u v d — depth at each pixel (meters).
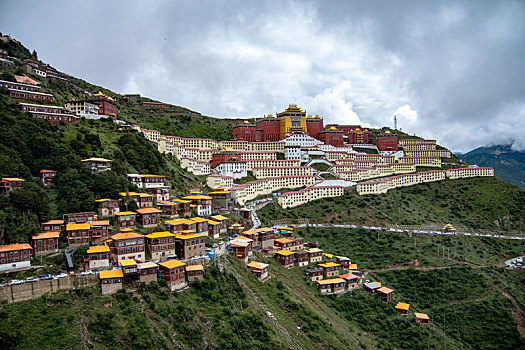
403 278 161.50
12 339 78.88
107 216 131.00
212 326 97.25
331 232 197.12
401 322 135.50
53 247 107.94
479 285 159.12
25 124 148.75
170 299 100.62
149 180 165.00
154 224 135.50
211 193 189.00
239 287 115.50
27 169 130.12
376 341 125.00
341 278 149.25
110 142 182.88
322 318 121.81
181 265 107.38
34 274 96.31
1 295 85.94
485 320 141.75
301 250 161.88
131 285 99.19
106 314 88.81
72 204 126.00
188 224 138.62
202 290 108.50
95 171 147.00
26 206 115.00
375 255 177.38
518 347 132.00
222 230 159.75
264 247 158.88
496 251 196.38
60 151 144.12
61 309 88.50
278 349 97.88
